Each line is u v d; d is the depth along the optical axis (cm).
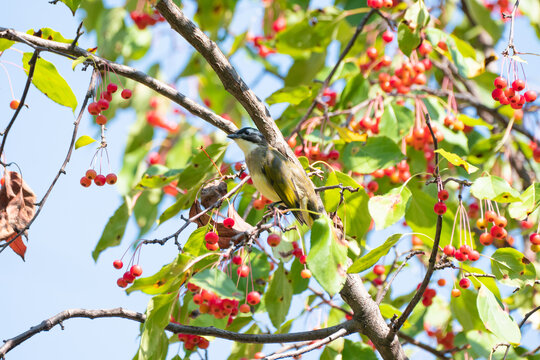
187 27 913
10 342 823
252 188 1169
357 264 801
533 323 1209
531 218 1205
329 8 1269
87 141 855
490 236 863
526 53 850
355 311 922
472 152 1181
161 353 877
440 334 1210
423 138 1129
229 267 909
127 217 1152
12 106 889
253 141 1098
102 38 1334
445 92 1216
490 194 805
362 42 1398
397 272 938
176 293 803
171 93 977
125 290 778
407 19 1030
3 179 887
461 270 900
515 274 874
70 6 868
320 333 912
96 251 1159
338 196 959
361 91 1191
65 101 977
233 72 944
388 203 846
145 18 1307
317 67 1365
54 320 850
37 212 820
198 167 1071
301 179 1004
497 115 1377
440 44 1110
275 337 901
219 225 905
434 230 1008
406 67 1148
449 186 1270
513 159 1374
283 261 983
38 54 849
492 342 1003
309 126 1112
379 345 915
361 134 1077
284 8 1433
